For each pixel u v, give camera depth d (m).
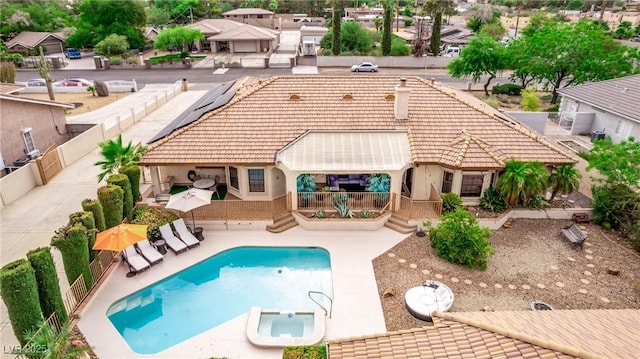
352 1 165.75
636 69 50.34
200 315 19.86
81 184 32.12
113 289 20.98
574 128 43.12
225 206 27.75
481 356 11.20
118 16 96.38
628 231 25.31
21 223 26.59
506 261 23.39
